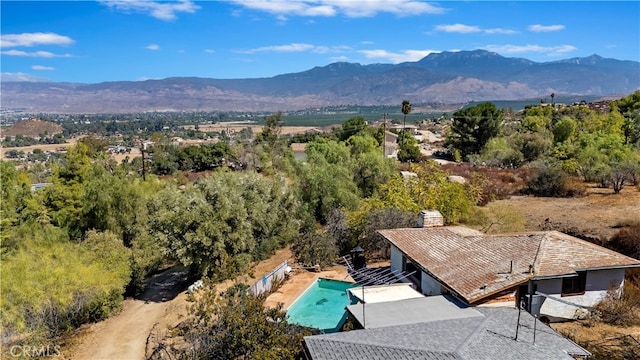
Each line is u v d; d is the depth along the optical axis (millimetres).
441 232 23297
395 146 103875
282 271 28531
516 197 49188
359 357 12648
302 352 15531
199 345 16984
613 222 35500
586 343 16688
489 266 18125
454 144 91250
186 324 20438
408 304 17047
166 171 88312
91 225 38688
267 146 80938
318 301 24938
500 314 15844
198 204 29500
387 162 51188
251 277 26141
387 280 23406
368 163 48344
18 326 21328
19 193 41156
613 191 48406
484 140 86438
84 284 24594
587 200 45156
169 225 29516
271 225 33562
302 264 30984
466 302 16469
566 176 50812
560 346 13508
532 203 45219
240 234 30016
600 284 18594
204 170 89375
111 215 37969
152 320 25719
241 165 75688
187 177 78438
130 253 31000
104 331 24641
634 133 70625
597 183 54031
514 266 17484
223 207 29953
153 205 34281
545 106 120125
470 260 19156
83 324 25766
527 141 76312
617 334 17359
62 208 39469
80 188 40781
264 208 32906
